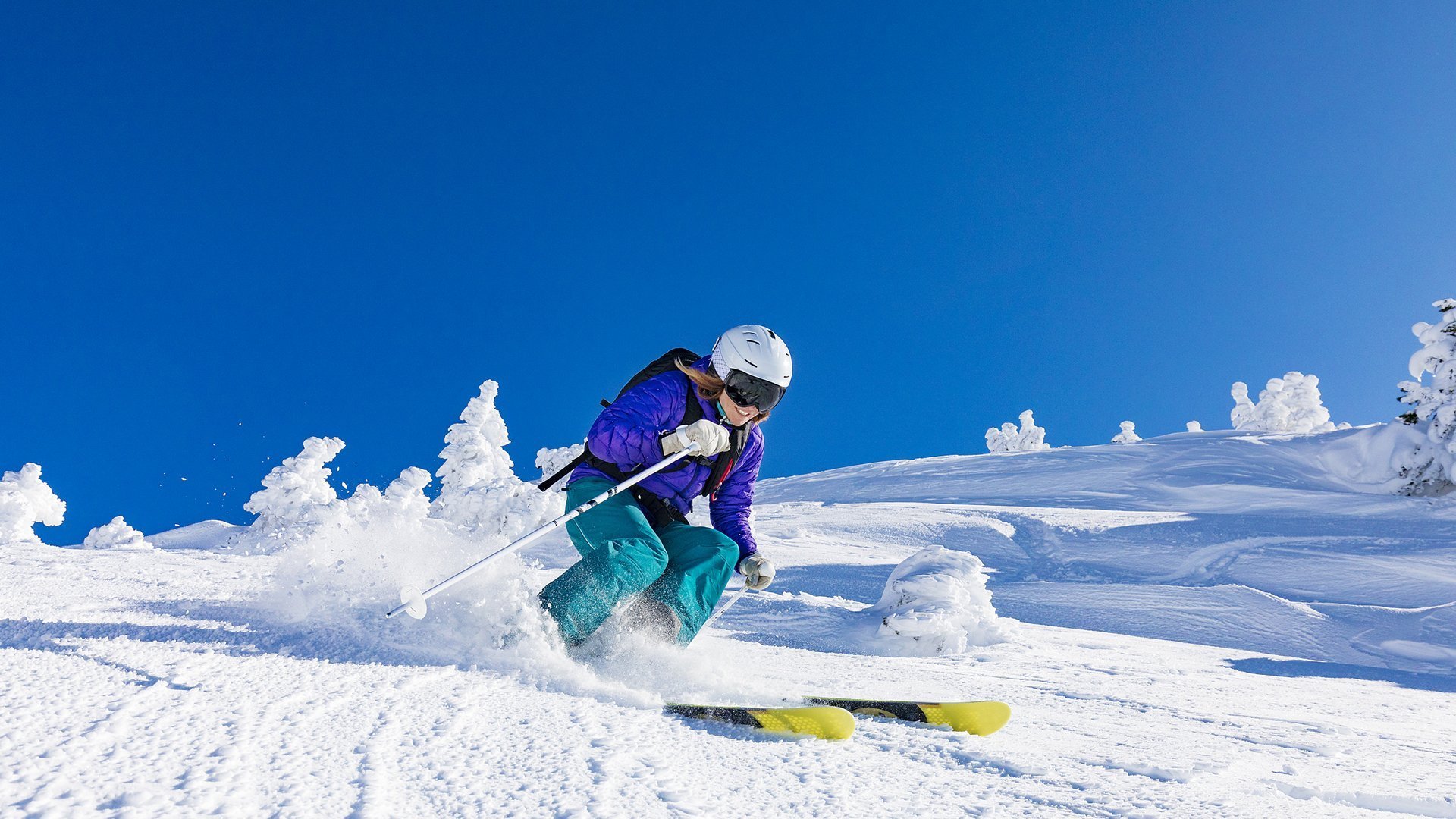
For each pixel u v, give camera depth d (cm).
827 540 1686
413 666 173
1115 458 3400
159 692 127
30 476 1620
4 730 103
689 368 298
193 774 96
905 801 118
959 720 178
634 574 237
